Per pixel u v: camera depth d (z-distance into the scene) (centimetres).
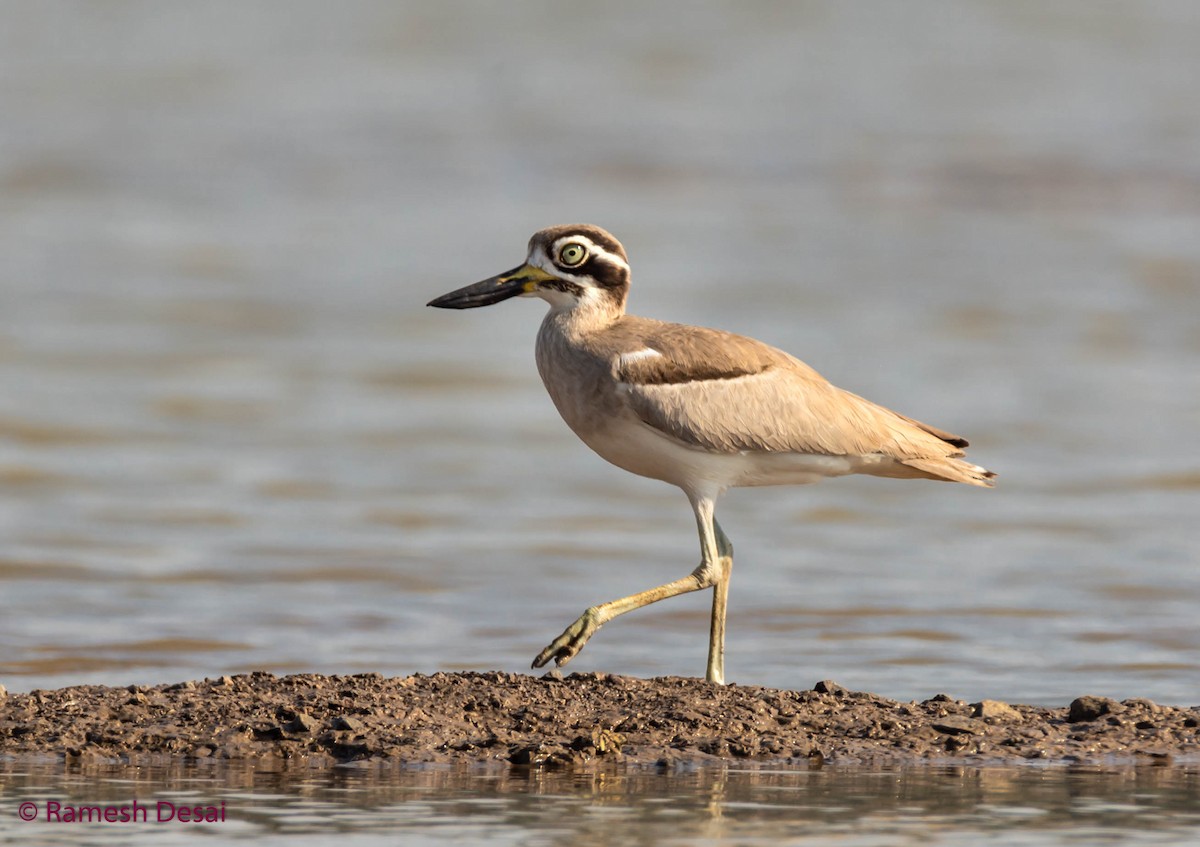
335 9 6003
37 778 837
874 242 3622
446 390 2439
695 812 781
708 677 1046
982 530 1714
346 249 3516
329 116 4812
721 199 4078
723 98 5066
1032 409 2278
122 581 1455
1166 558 1584
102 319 2833
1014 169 4366
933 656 1225
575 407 1051
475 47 5575
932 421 2203
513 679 998
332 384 2450
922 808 793
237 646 1244
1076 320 2902
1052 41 5709
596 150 4547
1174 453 2055
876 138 4659
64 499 1789
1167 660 1211
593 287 1062
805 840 734
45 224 3656
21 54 5338
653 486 1936
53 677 1139
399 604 1395
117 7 5916
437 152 4509
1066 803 805
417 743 897
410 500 1830
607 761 879
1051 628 1313
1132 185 4209
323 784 830
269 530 1673
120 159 4328
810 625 1325
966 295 3103
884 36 5759
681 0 6175
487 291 1066
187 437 2112
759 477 1063
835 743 914
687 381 1029
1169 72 5356
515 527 1714
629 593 1446
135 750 893
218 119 4759
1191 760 895
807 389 1048
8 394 2295
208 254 3425
